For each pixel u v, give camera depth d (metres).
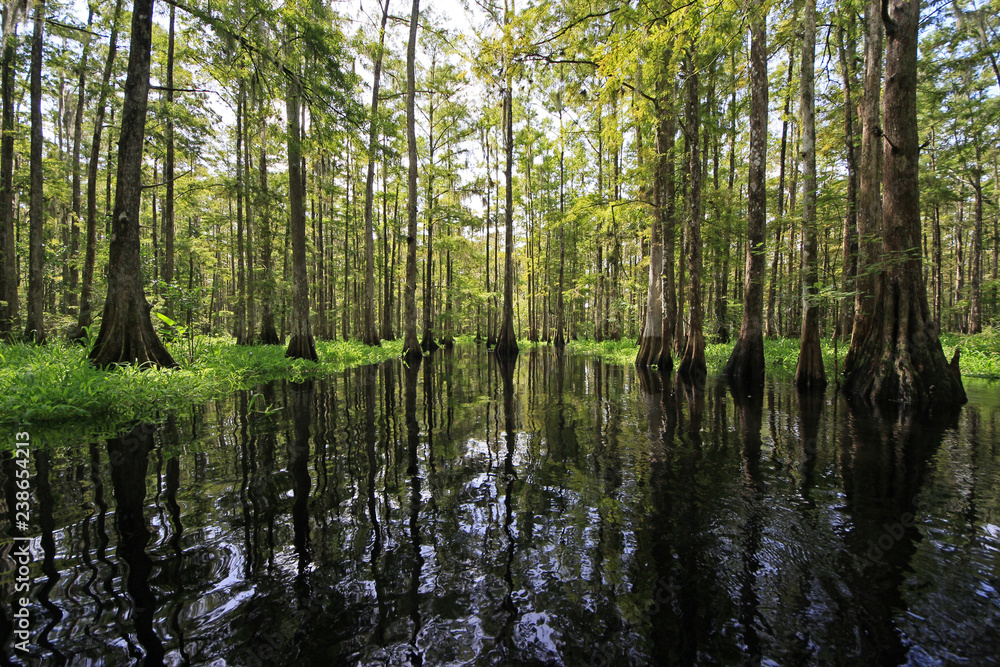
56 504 2.83
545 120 23.17
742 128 17.19
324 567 2.14
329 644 1.64
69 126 20.53
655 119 10.53
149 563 2.15
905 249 6.42
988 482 3.27
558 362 15.09
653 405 6.59
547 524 2.63
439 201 22.52
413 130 15.07
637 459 3.91
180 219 24.88
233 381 8.20
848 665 1.55
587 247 26.86
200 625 1.71
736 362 9.24
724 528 2.58
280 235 18.77
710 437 4.67
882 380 6.58
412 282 15.39
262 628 1.71
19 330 11.13
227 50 9.28
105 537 2.40
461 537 2.47
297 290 12.42
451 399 7.07
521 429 5.05
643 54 5.75
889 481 3.32
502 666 1.54
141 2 7.23
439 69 19.75
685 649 1.64
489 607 1.87
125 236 7.26
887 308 6.66
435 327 34.59
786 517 2.73
